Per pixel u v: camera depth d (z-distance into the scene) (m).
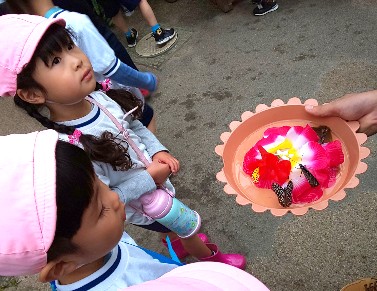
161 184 1.66
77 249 0.93
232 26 3.41
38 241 0.83
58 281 1.06
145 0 3.35
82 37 1.83
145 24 3.78
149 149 1.72
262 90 2.81
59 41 1.34
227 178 1.36
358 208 2.04
